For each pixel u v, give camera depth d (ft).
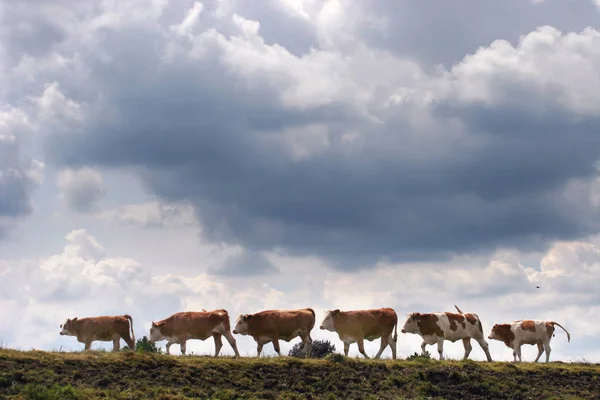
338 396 104.73
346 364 111.96
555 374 115.96
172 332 116.16
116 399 94.43
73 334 113.19
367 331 121.80
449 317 125.49
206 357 112.16
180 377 102.83
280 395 102.53
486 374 113.70
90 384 98.02
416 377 110.32
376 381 108.78
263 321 118.52
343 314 121.90
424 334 124.98
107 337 114.21
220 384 103.30
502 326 131.54
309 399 102.58
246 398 100.37
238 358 112.57
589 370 117.60
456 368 114.11
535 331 129.90
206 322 116.47
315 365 110.52
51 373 98.27
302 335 120.37
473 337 126.00
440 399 105.81
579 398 108.17
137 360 104.94
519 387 110.83
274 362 109.81
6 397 90.68
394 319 123.34
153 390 98.07
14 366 98.58
